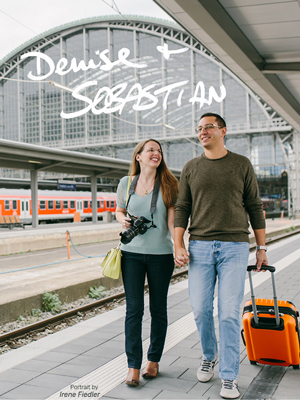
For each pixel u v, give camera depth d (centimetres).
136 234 302
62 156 2703
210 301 296
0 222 2719
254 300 302
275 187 5784
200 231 296
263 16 802
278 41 942
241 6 756
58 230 2380
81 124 7056
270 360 311
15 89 7494
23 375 309
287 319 297
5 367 335
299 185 4531
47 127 7244
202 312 293
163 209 313
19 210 3328
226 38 814
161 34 6375
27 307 571
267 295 593
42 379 300
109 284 788
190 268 302
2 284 707
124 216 321
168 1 662
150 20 6288
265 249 300
